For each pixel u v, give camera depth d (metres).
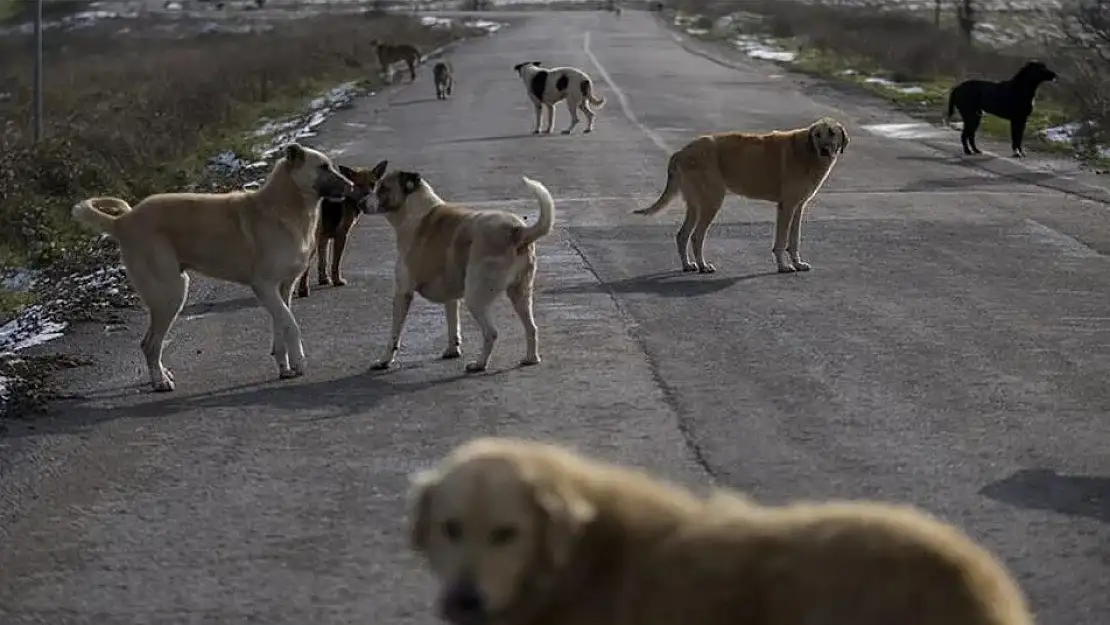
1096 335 14.35
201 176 28.73
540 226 13.05
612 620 5.34
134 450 11.04
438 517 5.35
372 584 8.27
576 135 35.12
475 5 143.25
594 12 135.62
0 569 8.70
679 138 34.06
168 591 8.28
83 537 9.19
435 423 11.59
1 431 11.67
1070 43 51.97
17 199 23.89
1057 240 20.11
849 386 12.44
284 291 14.01
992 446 10.69
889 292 16.69
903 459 10.38
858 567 4.79
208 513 9.57
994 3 80.75
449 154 31.08
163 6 121.81
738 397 12.12
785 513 5.23
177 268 13.12
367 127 37.78
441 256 13.34
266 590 8.24
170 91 41.34
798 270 18.20
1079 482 9.84
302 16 110.31
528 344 13.51
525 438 11.07
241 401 12.45
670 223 22.02
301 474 10.35
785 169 17.98
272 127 38.53
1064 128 34.56
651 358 13.55
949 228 21.22
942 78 49.50
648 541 5.39
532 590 5.41
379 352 14.19
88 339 15.13
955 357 13.45
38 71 30.50
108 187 26.41
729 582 5.05
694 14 119.44
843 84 49.53
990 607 4.65
